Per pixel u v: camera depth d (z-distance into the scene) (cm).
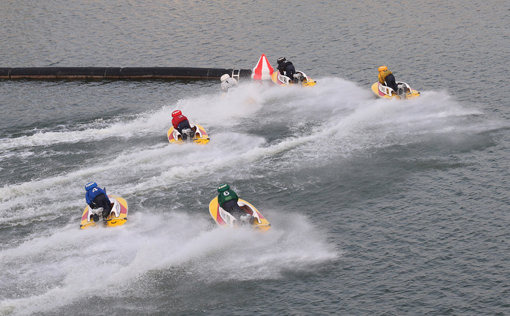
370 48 8600
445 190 4791
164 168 5447
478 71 7388
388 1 10812
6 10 11394
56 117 6806
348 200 4759
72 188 5147
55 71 8188
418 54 8200
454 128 5866
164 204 4831
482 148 5428
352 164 5312
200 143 5831
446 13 9912
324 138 5850
